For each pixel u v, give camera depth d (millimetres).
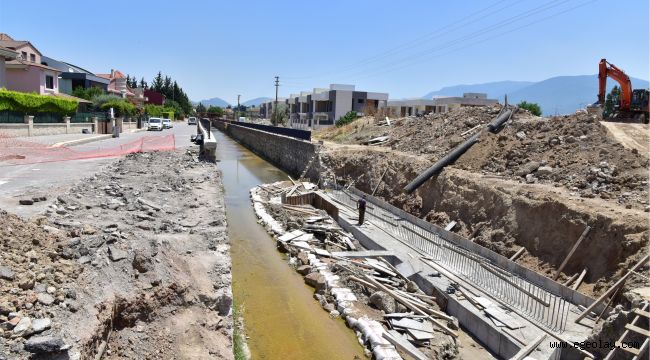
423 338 10922
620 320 9297
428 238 17734
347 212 22375
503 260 14758
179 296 9555
